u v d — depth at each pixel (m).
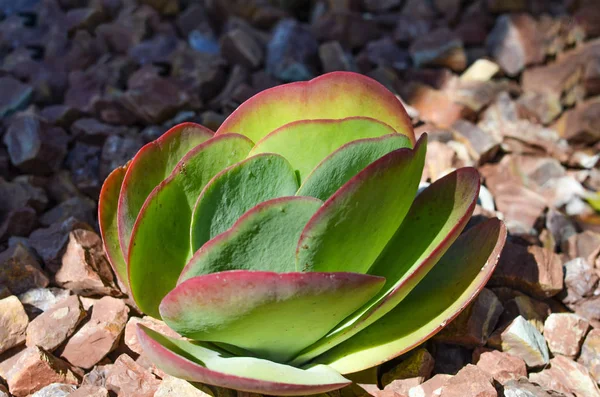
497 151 0.82
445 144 0.79
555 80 0.89
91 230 0.71
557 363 0.66
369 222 0.57
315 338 0.59
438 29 0.92
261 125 0.63
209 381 0.56
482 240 0.62
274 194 0.59
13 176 0.77
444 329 0.65
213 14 0.98
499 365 0.64
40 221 0.73
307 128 0.60
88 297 0.68
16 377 0.62
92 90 0.84
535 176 0.80
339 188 0.57
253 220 0.55
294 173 0.60
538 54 0.91
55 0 0.96
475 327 0.65
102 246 0.69
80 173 0.77
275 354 0.60
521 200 0.76
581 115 0.85
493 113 0.85
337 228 0.56
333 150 0.60
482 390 0.60
